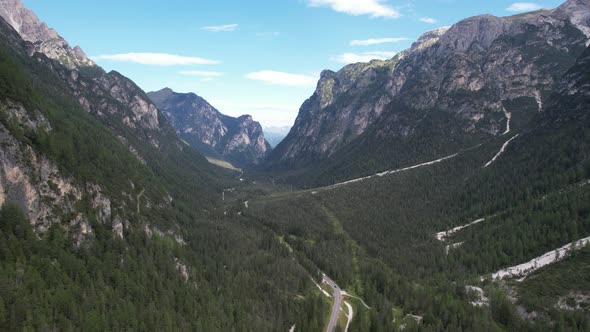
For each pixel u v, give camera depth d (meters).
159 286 184.75
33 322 136.00
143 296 173.50
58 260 166.25
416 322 189.12
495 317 185.62
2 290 138.25
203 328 169.38
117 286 172.62
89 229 189.88
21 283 146.38
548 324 171.38
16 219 164.62
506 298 190.12
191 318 175.00
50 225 177.75
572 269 196.00
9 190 169.12
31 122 198.88
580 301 179.00
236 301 197.25
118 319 154.75
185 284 198.38
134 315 159.00
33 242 163.12
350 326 196.88
